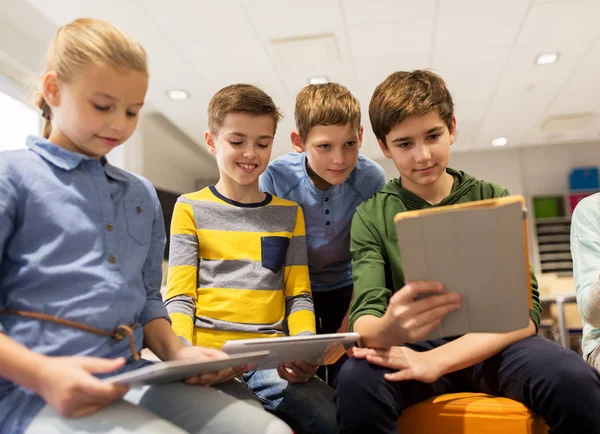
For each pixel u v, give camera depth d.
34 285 0.84
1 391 0.80
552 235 6.48
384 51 3.53
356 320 1.07
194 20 3.07
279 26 3.16
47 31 3.18
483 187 1.26
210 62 3.64
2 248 0.84
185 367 0.74
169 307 1.23
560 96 4.56
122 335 0.89
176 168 6.28
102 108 0.87
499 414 0.96
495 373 1.04
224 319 1.25
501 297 0.82
